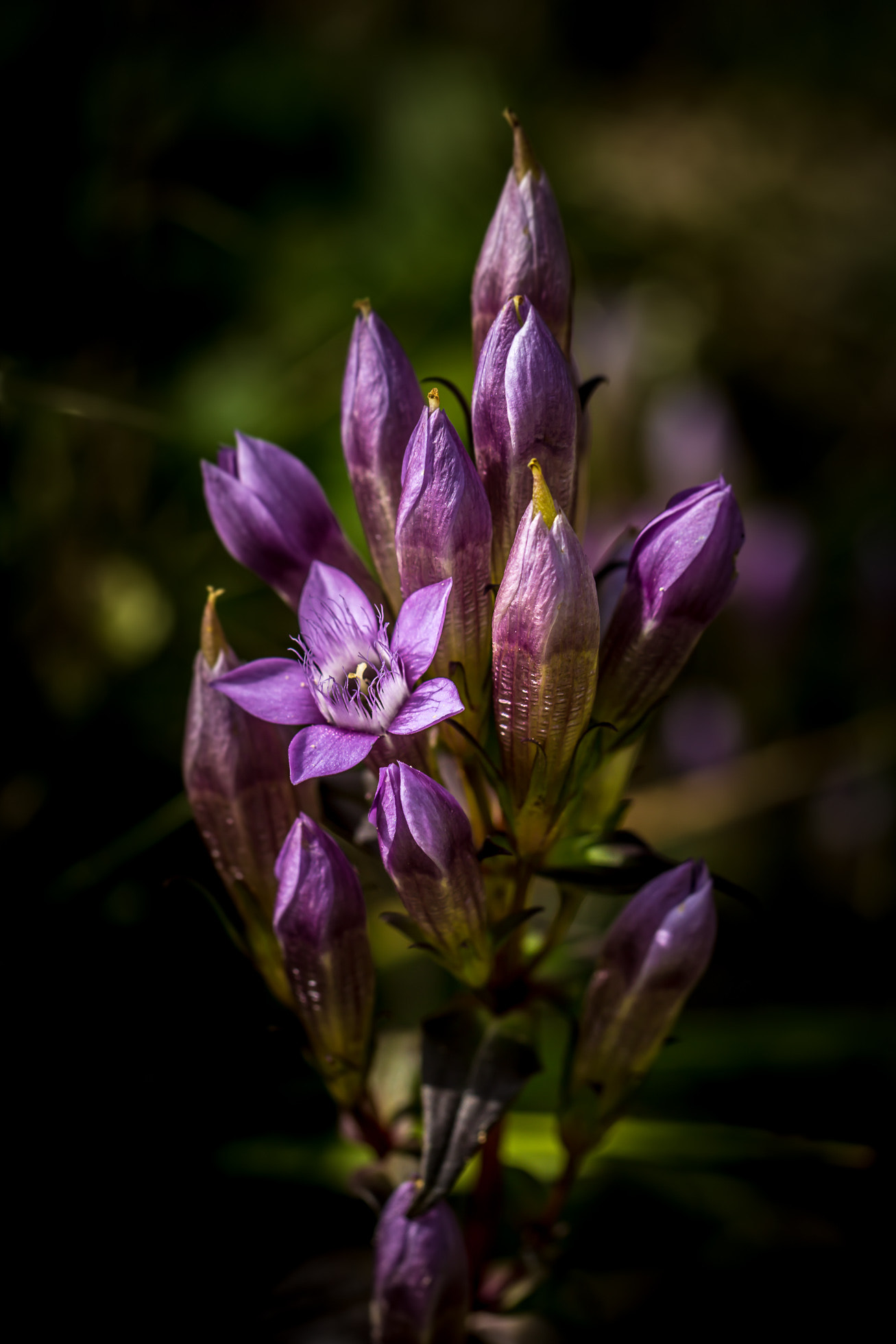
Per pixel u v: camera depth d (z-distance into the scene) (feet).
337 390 1.06
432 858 0.69
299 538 0.72
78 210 1.01
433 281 1.24
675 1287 0.87
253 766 0.72
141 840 0.89
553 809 0.72
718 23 2.14
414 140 1.47
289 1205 0.85
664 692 0.72
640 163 1.81
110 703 0.94
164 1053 0.85
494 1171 0.77
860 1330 0.86
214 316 1.11
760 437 1.62
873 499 1.45
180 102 1.11
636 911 0.71
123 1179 0.84
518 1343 0.76
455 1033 0.73
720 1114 0.92
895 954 1.07
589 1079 0.74
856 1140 0.92
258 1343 0.77
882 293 1.72
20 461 0.94
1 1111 0.85
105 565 0.95
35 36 0.99
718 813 1.14
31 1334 0.81
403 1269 0.72
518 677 0.69
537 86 1.88
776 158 1.87
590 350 1.27
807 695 1.24
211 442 0.94
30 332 0.98
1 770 0.92
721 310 1.67
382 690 0.68
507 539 0.71
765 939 1.07
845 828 1.14
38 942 0.88
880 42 2.06
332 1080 0.75
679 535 0.70
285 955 0.72
